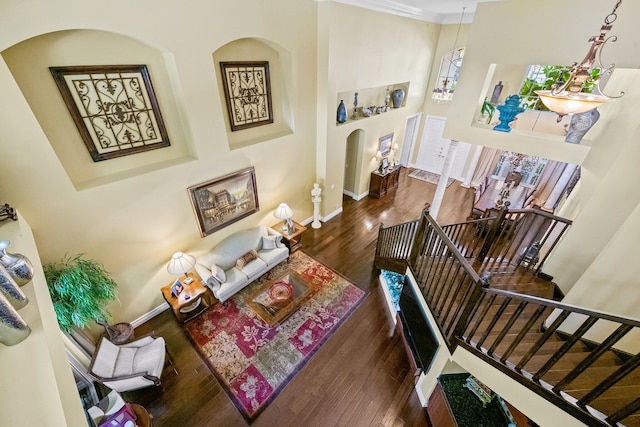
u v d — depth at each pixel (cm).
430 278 358
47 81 278
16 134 257
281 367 373
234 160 453
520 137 437
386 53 617
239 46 417
